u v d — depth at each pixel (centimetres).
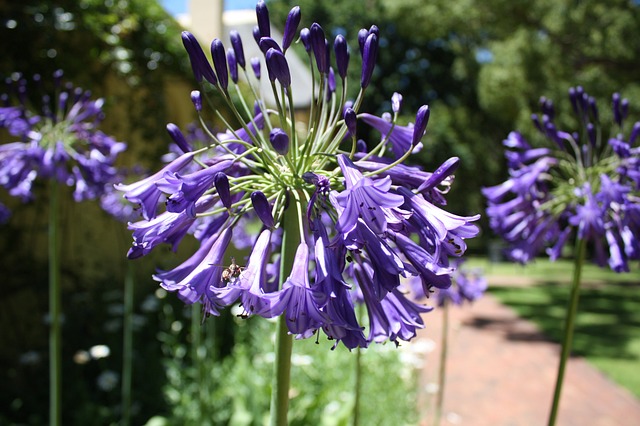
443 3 1611
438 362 760
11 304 530
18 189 315
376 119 172
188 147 159
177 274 151
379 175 152
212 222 165
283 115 149
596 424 578
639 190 252
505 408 608
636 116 1402
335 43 152
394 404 434
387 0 1797
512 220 289
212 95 688
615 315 1121
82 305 594
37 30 483
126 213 425
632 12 1323
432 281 137
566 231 282
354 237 128
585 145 273
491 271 1923
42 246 565
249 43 1688
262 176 156
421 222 141
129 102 610
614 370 747
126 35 581
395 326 157
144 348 593
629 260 247
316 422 412
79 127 318
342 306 133
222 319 641
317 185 138
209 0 1447
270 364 455
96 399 500
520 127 1598
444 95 3269
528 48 1390
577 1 1362
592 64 1416
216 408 470
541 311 1161
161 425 413
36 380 510
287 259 157
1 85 455
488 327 997
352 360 454
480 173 2900
